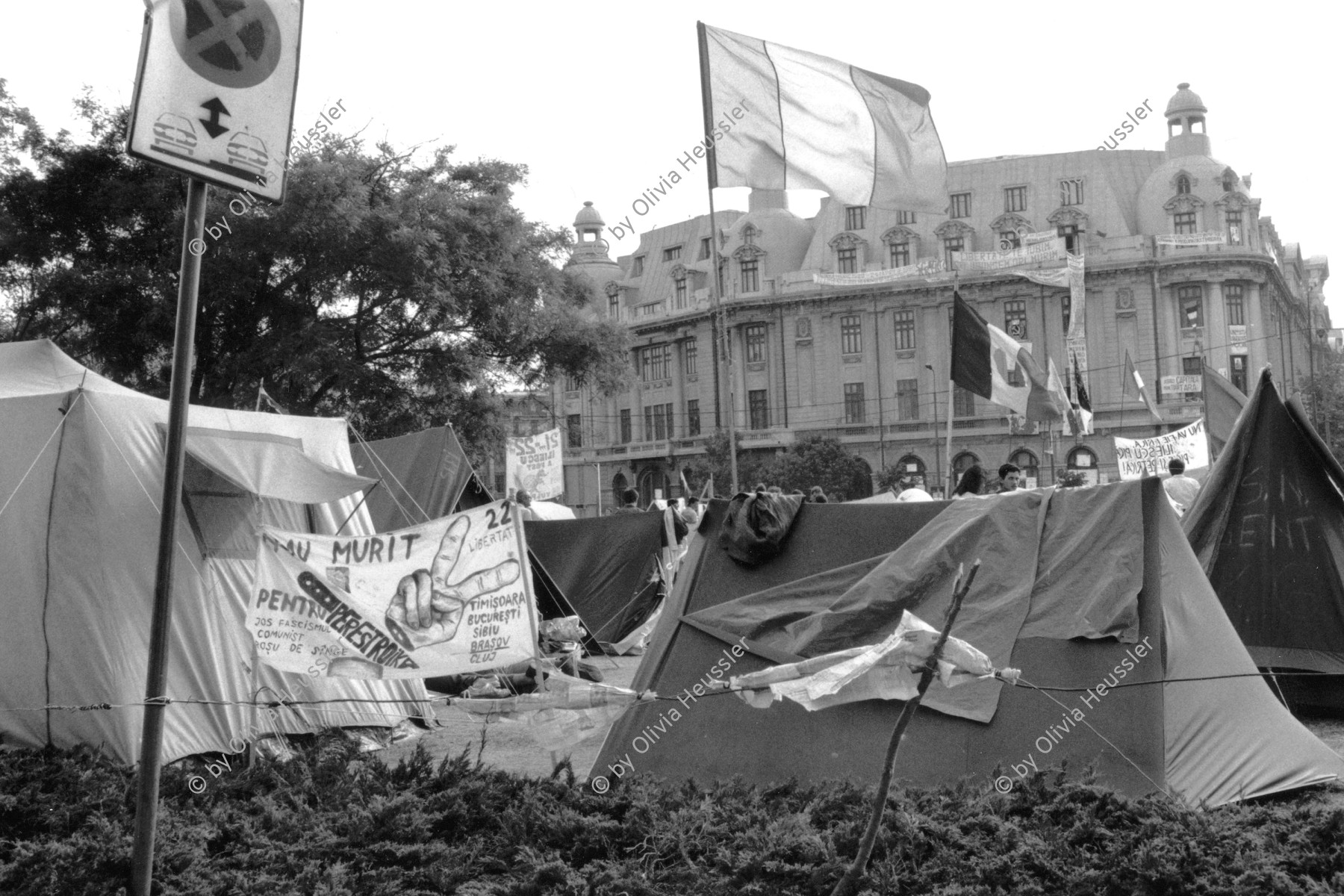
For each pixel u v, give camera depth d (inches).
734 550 344.2
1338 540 426.6
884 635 311.0
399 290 1050.7
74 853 247.6
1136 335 2839.6
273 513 401.1
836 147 490.0
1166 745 284.5
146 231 1058.7
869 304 3041.3
